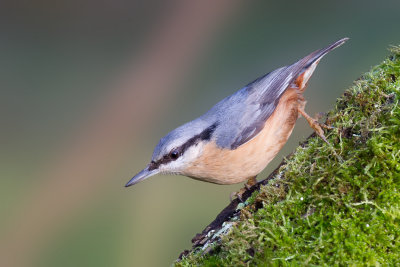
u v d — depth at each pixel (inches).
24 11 595.2
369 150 170.2
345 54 486.3
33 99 546.0
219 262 176.7
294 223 170.7
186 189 459.5
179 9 573.3
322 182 174.7
